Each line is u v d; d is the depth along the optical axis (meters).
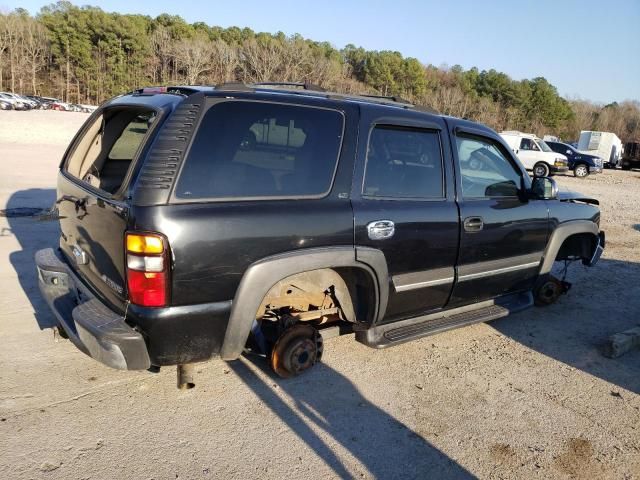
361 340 3.69
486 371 3.98
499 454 3.00
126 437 2.87
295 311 3.61
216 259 2.75
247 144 2.91
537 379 3.92
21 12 91.56
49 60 83.31
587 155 25.52
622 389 3.86
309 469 2.74
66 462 2.64
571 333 4.89
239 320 2.90
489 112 88.19
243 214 2.82
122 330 2.70
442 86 93.69
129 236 2.61
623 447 3.15
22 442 2.76
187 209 2.68
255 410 3.20
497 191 4.27
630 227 10.89
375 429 3.12
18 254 5.88
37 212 8.06
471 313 4.27
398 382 3.69
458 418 3.31
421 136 3.71
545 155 23.50
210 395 3.32
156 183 2.63
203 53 77.69
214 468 2.68
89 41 80.81
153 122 2.81
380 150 3.45
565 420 3.39
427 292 3.79
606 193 18.09
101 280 3.01
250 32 92.94
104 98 81.06
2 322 4.13
